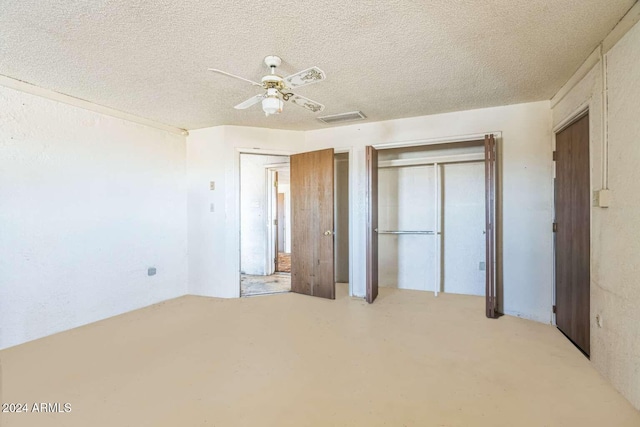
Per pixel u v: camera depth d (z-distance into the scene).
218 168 4.33
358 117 3.95
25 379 2.21
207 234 4.40
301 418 1.79
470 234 4.51
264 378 2.22
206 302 4.11
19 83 2.82
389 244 4.95
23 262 2.88
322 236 4.28
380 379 2.20
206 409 1.87
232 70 2.62
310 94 3.19
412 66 2.58
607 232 2.18
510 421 1.76
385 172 4.97
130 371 2.32
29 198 2.93
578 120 2.74
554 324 3.23
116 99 3.29
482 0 1.77
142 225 3.96
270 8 1.82
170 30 2.05
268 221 5.88
